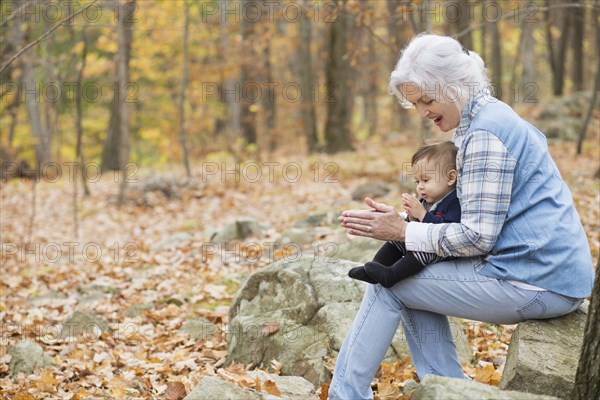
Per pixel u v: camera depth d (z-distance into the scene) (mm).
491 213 2521
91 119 23625
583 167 11844
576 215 2699
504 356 4062
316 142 18828
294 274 4266
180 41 15945
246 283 4488
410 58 2662
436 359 2934
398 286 2738
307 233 7531
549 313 2670
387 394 3336
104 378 4379
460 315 2730
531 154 2584
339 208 9609
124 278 7164
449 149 2752
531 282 2566
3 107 17469
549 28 18750
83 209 12680
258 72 17234
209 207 11680
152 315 5680
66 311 6125
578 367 2490
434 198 2791
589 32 21844
